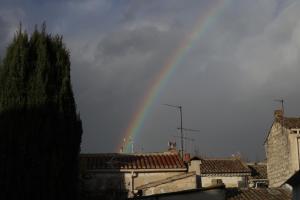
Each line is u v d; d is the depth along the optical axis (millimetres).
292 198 28422
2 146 22125
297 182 26578
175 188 33938
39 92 22953
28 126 22391
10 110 22469
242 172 45406
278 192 31531
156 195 28609
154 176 35219
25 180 21938
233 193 31078
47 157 22391
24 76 23141
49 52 24094
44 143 22438
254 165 53500
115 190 34250
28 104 22703
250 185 47531
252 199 30203
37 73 23281
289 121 44156
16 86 22828
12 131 22234
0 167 21953
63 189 22688
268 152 47188
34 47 23891
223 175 45125
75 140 23844
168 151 39500
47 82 23281
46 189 22156
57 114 23156
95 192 33781
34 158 22172
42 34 24250
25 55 23422
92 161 36094
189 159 37656
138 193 32438
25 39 23859
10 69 23109
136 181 34938
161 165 35625
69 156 23344
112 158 36719
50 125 22734
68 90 23906
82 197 31938
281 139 44312
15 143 22172
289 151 42625
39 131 22469
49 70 23547
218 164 46594
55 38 24625
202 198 27922
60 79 23906
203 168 45188
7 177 21875
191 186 34000
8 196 21750
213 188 28000
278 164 44906
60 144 22906
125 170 34906
